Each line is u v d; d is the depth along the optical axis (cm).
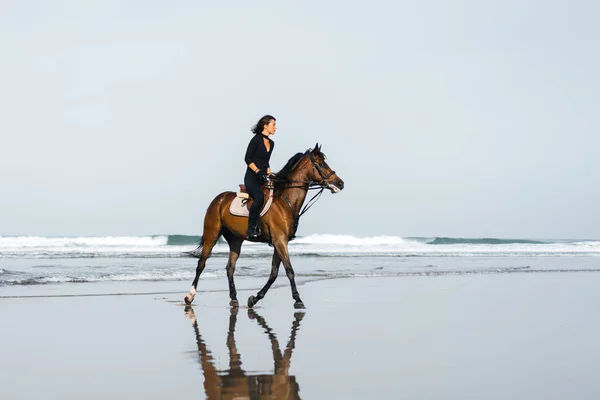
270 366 616
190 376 573
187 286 1555
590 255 3984
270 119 1132
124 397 498
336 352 693
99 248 4138
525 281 1766
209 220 1217
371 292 1431
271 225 1127
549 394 501
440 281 1756
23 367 612
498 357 657
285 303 1220
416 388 523
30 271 1884
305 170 1132
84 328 873
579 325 902
